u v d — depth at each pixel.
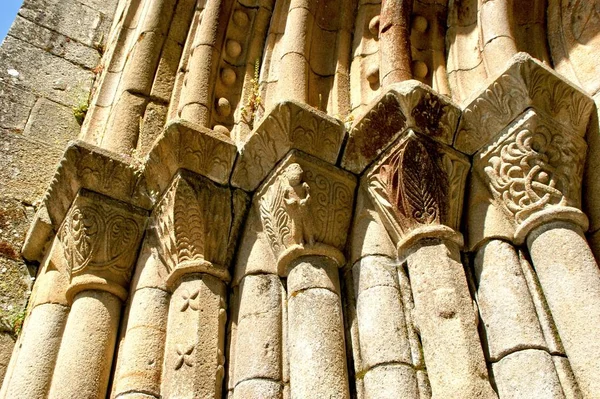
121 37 4.60
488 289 2.75
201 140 3.28
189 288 3.12
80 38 5.31
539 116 2.91
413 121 3.01
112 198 3.48
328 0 4.09
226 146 3.33
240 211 3.35
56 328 3.28
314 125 3.15
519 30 3.65
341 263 3.06
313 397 2.56
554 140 2.93
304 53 3.72
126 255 3.44
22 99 4.64
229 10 4.14
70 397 2.95
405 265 2.94
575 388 2.41
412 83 3.02
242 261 3.22
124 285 3.40
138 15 4.72
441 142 3.07
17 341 3.57
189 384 2.81
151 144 3.74
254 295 3.04
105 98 4.25
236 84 3.91
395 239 3.01
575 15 3.63
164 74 4.11
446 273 2.74
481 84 3.30
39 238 3.79
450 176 3.02
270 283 3.08
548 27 3.73
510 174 2.89
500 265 2.78
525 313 2.60
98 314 3.23
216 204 3.30
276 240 3.13
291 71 3.61
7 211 4.05
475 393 2.39
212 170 3.32
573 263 2.63
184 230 3.22
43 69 4.92
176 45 4.27
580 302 2.52
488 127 3.04
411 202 2.94
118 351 3.18
